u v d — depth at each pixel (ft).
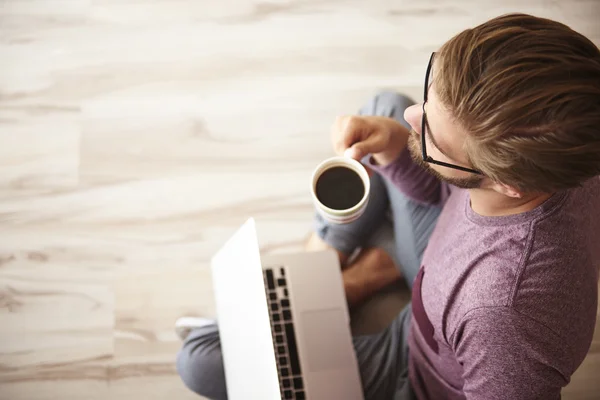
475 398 2.85
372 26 6.42
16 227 5.74
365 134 3.83
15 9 6.32
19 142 5.98
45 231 5.74
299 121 6.15
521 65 2.02
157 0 6.40
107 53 6.25
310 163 6.04
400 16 6.46
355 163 3.67
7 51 6.22
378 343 4.51
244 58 6.28
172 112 6.11
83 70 6.20
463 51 2.17
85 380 5.40
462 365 2.98
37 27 6.29
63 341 5.48
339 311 4.36
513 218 2.63
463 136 2.30
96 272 5.65
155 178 5.92
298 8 6.44
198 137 6.05
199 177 5.94
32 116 6.06
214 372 4.61
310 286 4.39
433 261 3.22
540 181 2.19
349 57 6.34
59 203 5.82
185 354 4.70
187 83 6.20
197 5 6.41
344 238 4.84
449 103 2.24
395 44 6.39
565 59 2.00
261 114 6.15
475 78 2.13
